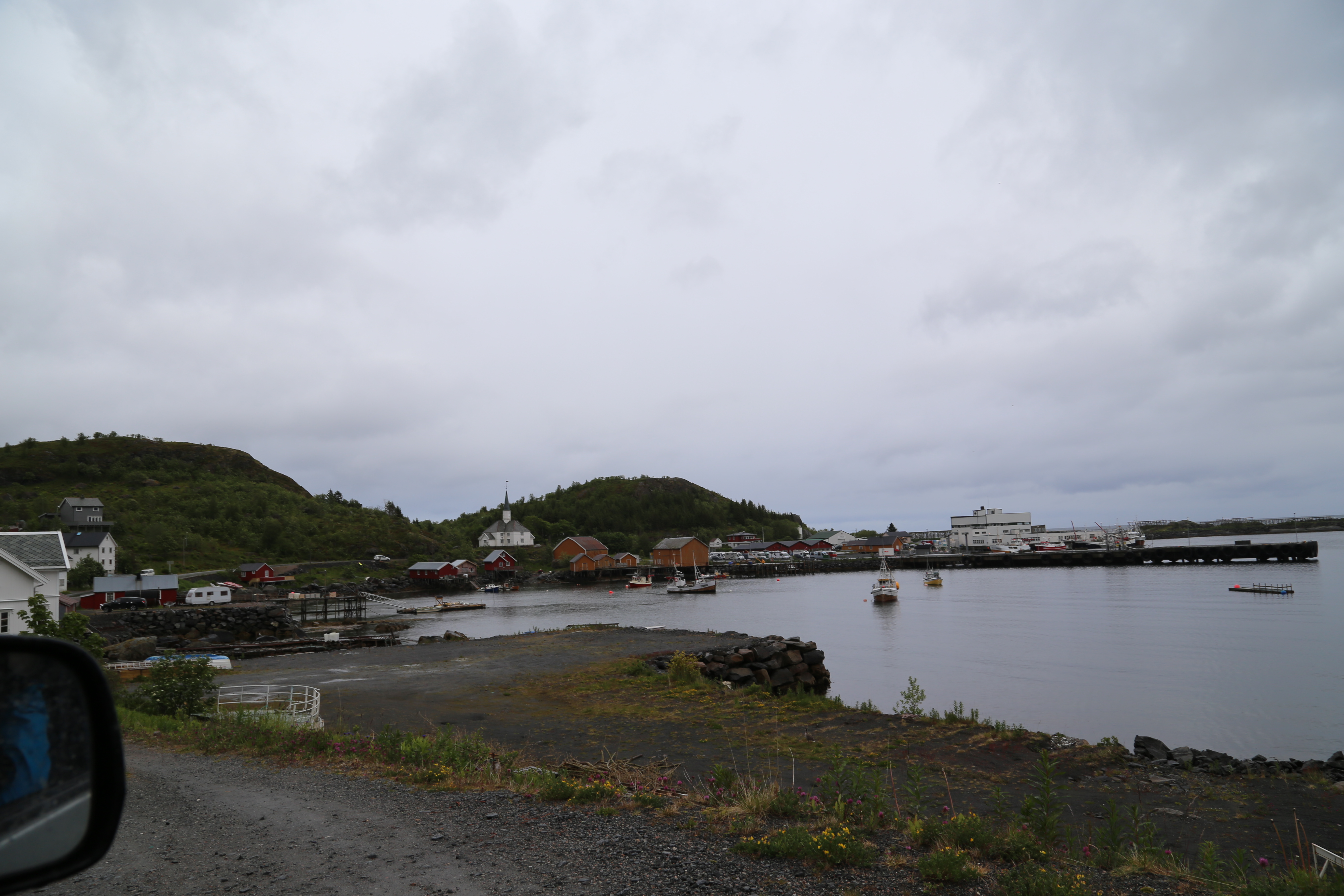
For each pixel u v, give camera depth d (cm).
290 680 2912
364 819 873
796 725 1962
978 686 3262
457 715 2127
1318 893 659
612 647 3647
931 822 829
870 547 18325
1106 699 2972
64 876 246
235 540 12612
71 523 11469
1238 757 2177
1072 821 1203
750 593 10600
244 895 630
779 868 701
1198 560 12700
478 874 678
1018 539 19700
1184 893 677
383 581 12125
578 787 1009
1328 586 8238
